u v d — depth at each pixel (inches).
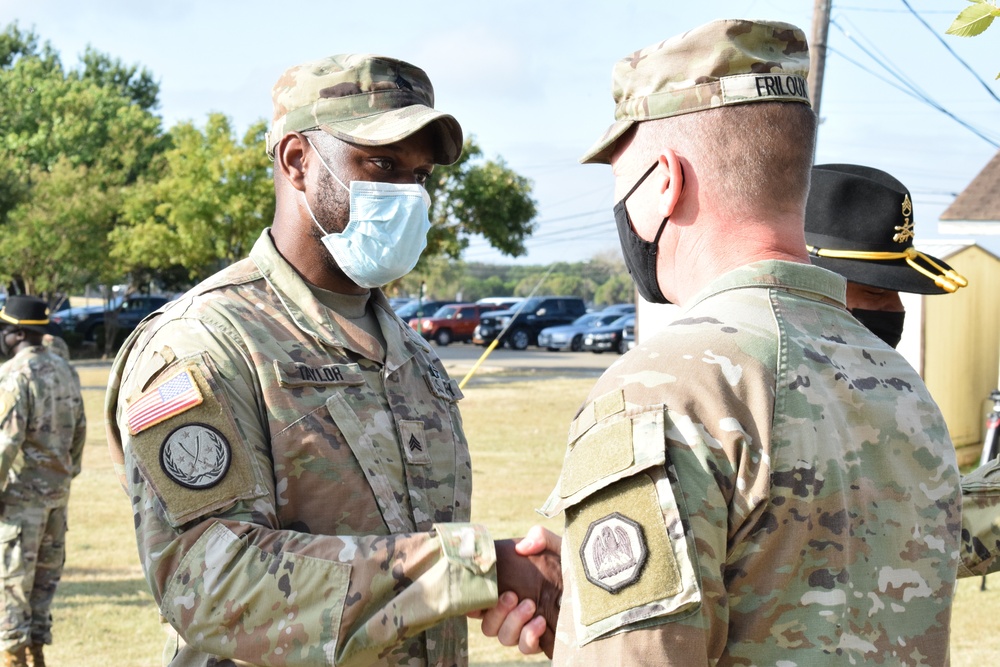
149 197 1004.6
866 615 54.2
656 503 52.2
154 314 82.9
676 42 60.1
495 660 194.9
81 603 235.1
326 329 84.2
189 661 77.7
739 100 58.6
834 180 91.7
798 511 53.2
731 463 52.9
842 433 56.0
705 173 59.7
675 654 50.6
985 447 287.1
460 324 1289.4
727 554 53.0
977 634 204.7
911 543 56.7
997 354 428.1
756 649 52.7
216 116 965.8
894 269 89.2
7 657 191.9
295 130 87.2
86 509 338.6
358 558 69.4
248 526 70.9
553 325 1235.9
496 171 945.5
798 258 60.5
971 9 65.1
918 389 61.2
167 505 70.7
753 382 54.5
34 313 206.7
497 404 649.0
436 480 87.0
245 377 77.7
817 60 500.7
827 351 57.9
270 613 68.3
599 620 52.4
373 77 86.9
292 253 88.5
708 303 58.7
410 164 88.3
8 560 192.7
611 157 66.3
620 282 2349.9
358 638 67.9
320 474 78.2
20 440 193.2
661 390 54.5
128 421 74.3
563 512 56.9
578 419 57.4
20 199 1001.5
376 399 84.9
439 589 68.9
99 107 1225.4
